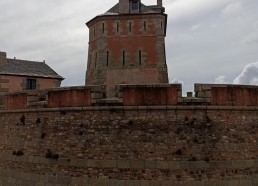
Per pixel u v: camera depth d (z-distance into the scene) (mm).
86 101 12945
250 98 13203
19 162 14219
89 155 12508
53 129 13453
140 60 27922
